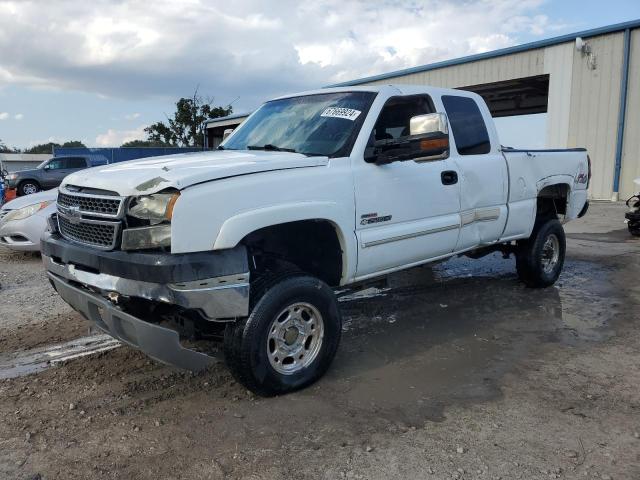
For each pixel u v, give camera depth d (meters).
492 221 5.50
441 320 5.44
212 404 3.64
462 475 2.85
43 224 8.23
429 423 3.39
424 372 4.18
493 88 21.06
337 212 3.92
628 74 15.77
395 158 4.23
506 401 3.68
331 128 4.36
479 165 5.27
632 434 3.25
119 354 4.52
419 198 4.61
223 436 3.24
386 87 4.61
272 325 3.58
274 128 4.75
